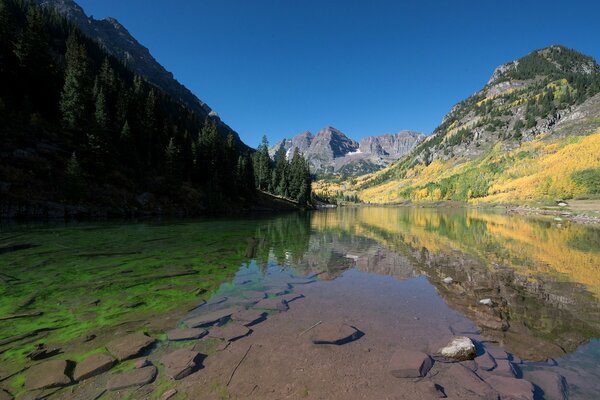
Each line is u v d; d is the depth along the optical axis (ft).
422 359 22.44
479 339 26.53
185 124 426.51
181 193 201.05
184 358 22.53
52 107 179.01
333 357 23.09
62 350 23.95
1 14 177.78
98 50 463.01
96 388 19.13
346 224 145.89
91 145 155.94
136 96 238.07
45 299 35.40
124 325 28.68
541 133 579.07
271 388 19.21
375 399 18.24
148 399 18.11
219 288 41.01
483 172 465.06
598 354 24.00
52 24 423.23
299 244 80.53
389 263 58.18
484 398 18.30
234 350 24.02
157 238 81.82
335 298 37.58
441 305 35.35
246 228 117.70
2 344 24.84
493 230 116.47
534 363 22.68
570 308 34.37
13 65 169.99
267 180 351.25
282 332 27.45
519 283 44.70
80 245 67.92
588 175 258.37
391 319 30.96
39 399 18.03
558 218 172.14
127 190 167.53
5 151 127.13
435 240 89.92
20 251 60.49
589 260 60.70
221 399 18.12
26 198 120.67
